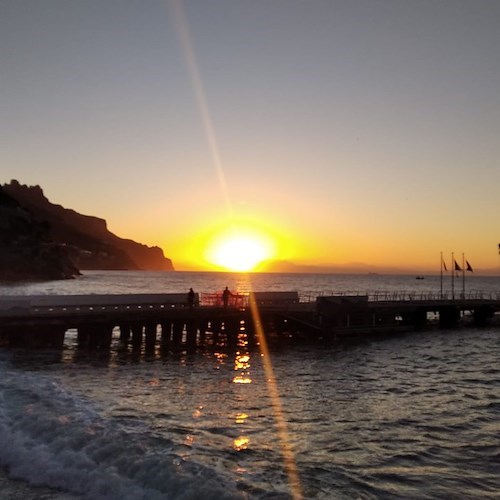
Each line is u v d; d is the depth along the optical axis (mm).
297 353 32812
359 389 22250
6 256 133500
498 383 24219
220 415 16922
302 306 40531
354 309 41625
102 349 30922
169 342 35375
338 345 36719
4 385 17703
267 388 21891
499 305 56438
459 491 11000
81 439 12070
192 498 9156
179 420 15961
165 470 10250
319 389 22016
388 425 16297
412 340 41062
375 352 34094
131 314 31656
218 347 34406
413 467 12445
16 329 27984
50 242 166375
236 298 40031
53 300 30953
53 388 17859
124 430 13742
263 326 37000
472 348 37938
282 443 14094
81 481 10172
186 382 22672
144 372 24766
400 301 51344
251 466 12016
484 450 13844
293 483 11062
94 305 32031
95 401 17688
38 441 12289
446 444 14367
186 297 36875
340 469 12148
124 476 10219
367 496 10570
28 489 10000
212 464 11773
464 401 20094
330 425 16172
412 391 22047
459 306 52875
